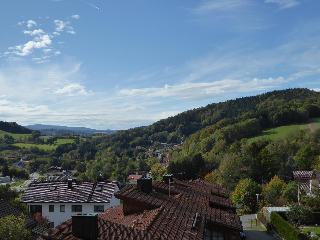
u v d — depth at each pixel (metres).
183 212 27.95
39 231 39.81
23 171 158.00
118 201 60.22
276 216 48.88
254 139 126.00
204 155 123.69
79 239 17.41
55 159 189.25
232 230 28.92
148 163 161.00
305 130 127.75
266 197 69.00
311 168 101.75
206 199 37.59
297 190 70.44
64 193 60.53
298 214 53.97
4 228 30.25
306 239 40.81
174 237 21.17
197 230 23.66
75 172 162.50
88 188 61.22
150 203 29.02
